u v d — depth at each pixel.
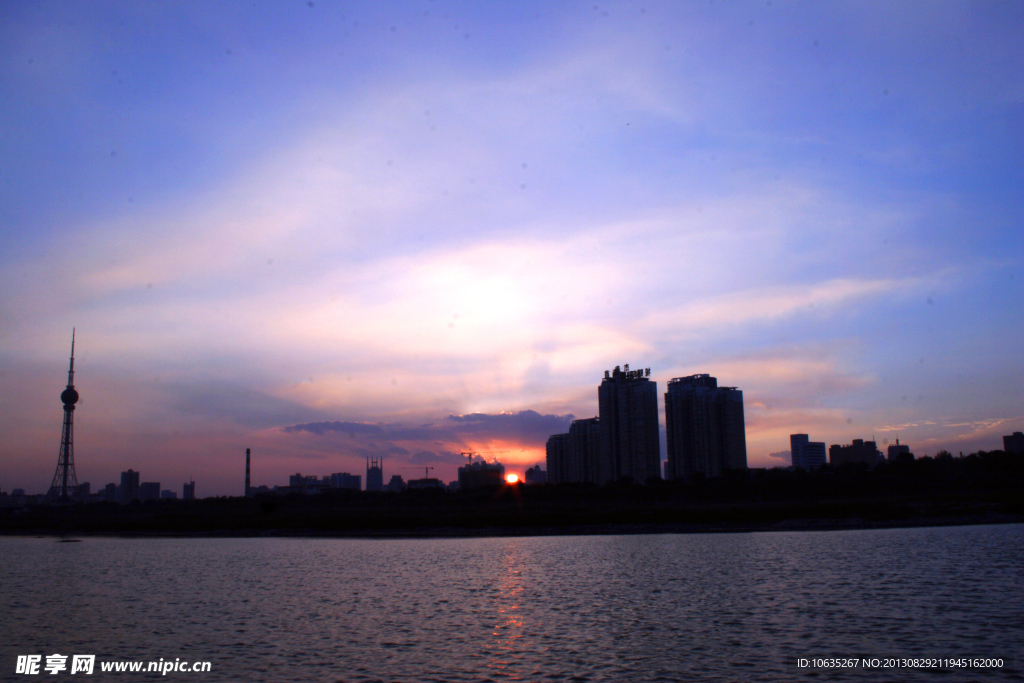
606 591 47.94
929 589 44.38
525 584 52.97
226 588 54.44
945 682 24.81
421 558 79.69
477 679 26.06
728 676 25.83
